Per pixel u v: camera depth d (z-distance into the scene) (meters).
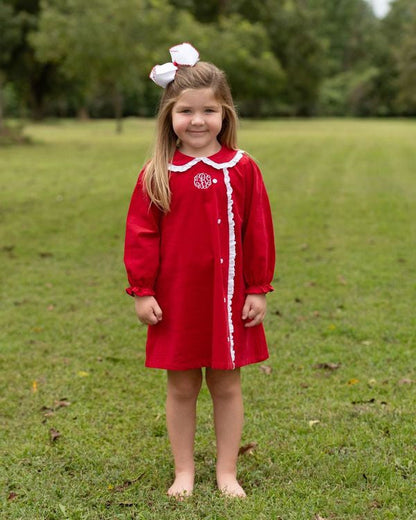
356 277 5.99
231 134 2.61
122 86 31.11
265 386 3.69
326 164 15.80
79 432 3.18
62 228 8.27
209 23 40.97
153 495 2.58
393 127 36.62
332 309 5.09
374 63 61.56
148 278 2.48
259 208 2.57
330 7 65.50
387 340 4.39
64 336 4.55
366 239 7.64
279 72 38.31
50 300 5.38
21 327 4.72
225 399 2.65
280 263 6.57
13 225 8.41
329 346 4.26
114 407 3.46
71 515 2.46
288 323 4.77
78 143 23.05
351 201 10.31
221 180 2.48
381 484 2.63
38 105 43.22
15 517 2.46
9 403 3.50
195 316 2.49
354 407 3.39
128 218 2.54
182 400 2.65
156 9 27.56
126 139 25.17
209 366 2.53
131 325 4.78
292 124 41.09
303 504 2.48
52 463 2.88
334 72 66.38
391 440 2.99
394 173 13.96
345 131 31.22
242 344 2.56
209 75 2.49
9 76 37.22
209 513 2.43
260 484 2.69
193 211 2.47
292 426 3.18
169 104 2.50
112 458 2.91
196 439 3.08
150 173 2.48
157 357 2.54
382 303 5.22
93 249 7.22
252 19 43.38
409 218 8.88
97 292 5.63
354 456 2.87
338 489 2.60
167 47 29.58
